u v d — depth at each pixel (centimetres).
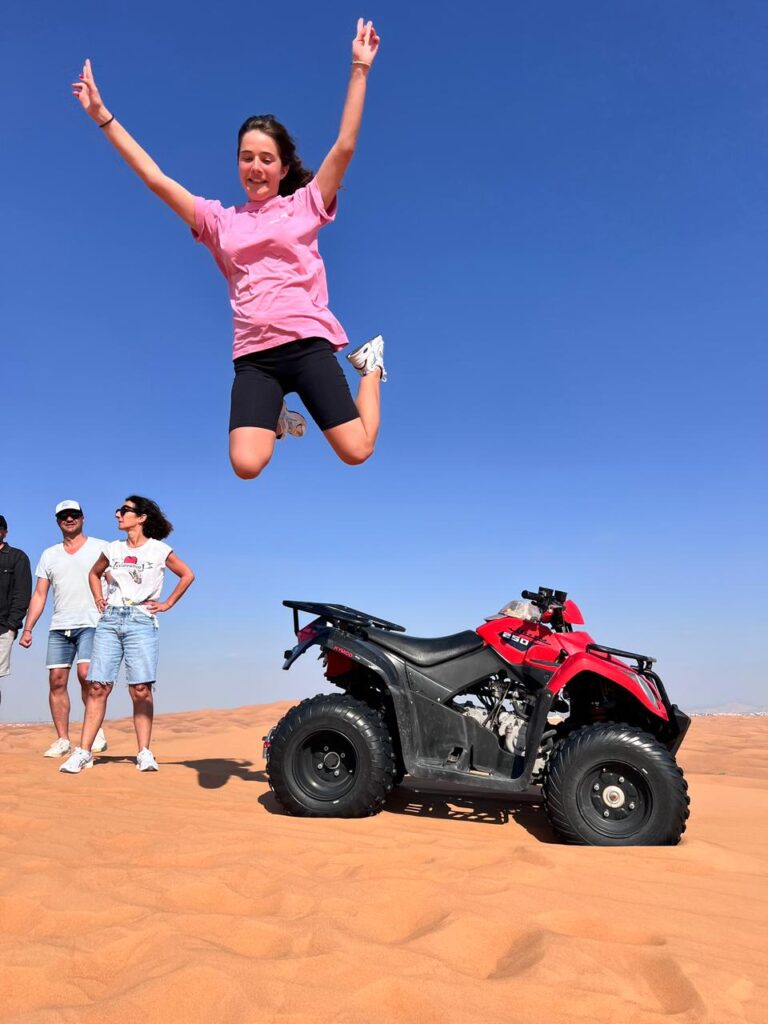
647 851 382
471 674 478
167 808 461
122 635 618
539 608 482
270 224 319
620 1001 205
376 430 323
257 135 321
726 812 547
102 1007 195
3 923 257
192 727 1187
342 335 329
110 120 326
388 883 291
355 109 312
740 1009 207
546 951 232
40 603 691
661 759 411
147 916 252
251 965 216
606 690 482
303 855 347
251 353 318
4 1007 200
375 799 458
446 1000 203
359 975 215
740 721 1380
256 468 314
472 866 347
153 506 634
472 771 466
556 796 418
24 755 697
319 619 519
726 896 316
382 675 474
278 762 464
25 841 357
